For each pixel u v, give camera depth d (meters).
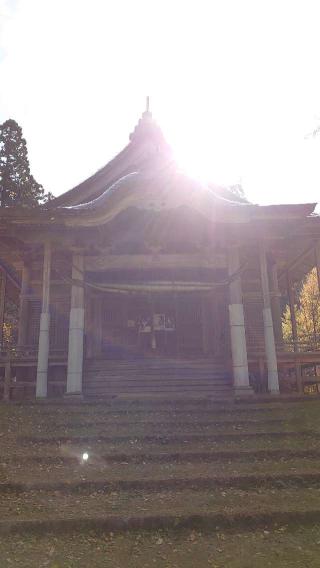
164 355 18.20
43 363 12.96
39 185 37.16
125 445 8.54
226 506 6.09
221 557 5.04
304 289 35.16
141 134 19.55
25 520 5.66
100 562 4.95
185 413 10.34
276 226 14.18
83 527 5.63
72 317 13.43
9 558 4.99
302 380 13.99
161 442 8.66
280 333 17.39
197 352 18.34
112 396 12.82
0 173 35.03
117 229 15.07
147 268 15.43
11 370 14.77
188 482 6.82
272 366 13.11
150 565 4.90
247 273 17.78
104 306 18.77
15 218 13.04
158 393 13.57
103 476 7.07
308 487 6.85
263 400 11.20
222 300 18.42
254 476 6.94
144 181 13.29
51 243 14.09
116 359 17.20
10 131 36.22
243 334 13.36
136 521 5.67
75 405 10.95
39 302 17.53
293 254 17.28
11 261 17.77
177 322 18.70
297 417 9.88
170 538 5.50
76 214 13.00
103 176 18.69
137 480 6.81
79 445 8.55
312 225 14.06
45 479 6.94
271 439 8.80
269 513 5.80
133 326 18.62
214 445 8.52
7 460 7.74
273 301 17.61
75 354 13.02
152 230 15.15
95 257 14.96
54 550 5.20
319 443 8.45
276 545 5.29
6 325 34.34
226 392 13.62
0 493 6.63
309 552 5.09
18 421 9.80
